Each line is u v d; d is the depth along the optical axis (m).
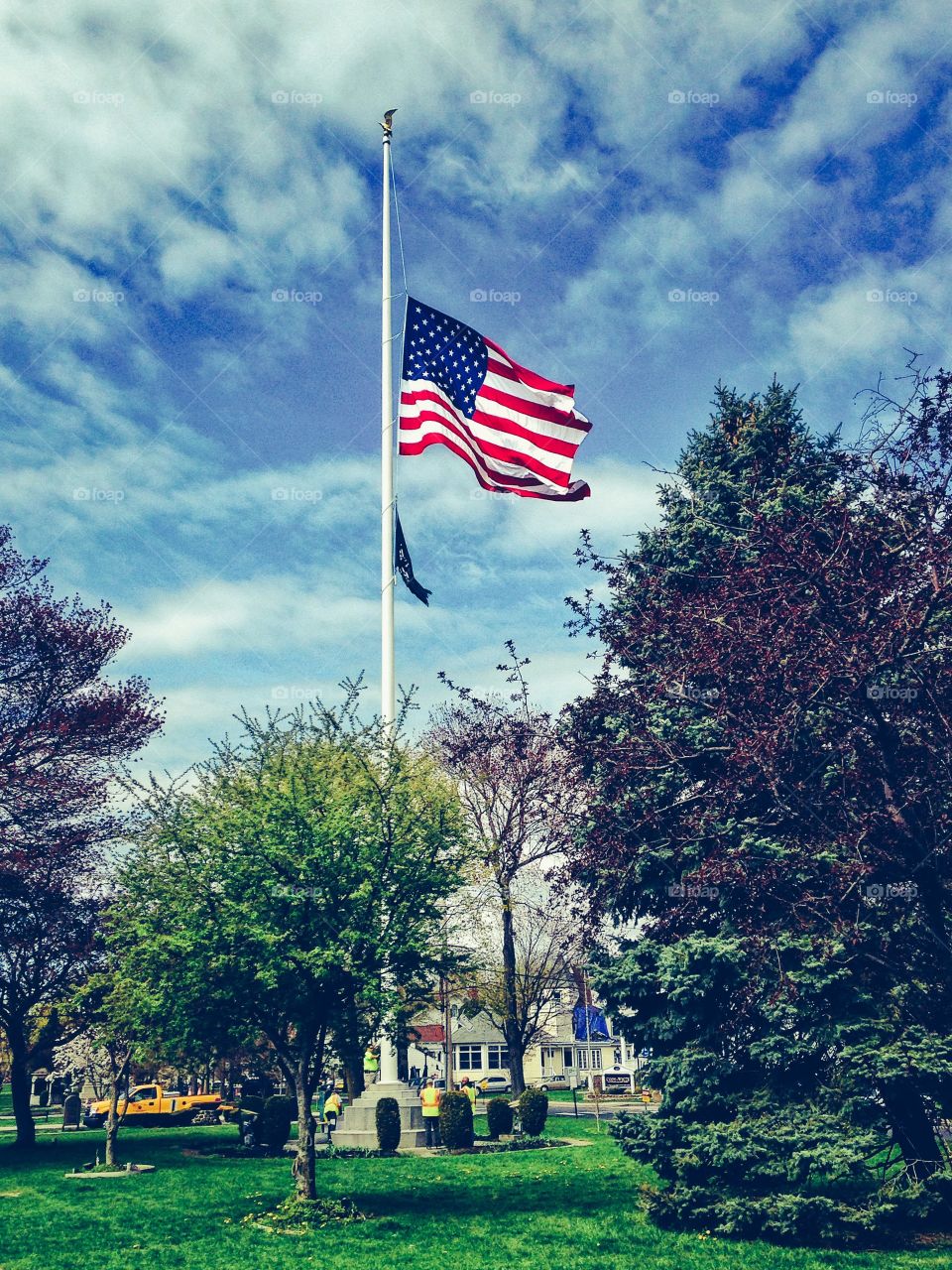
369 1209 17.27
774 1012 15.50
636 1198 17.55
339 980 16.50
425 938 16.83
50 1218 17.05
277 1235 15.19
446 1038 56.06
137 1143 32.59
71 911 29.33
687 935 17.55
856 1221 14.30
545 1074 76.62
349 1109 27.53
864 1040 14.66
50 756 29.88
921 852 15.14
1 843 28.00
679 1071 15.95
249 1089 43.66
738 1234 14.68
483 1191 19.06
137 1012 16.81
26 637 30.05
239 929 15.80
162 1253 13.98
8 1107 63.22
